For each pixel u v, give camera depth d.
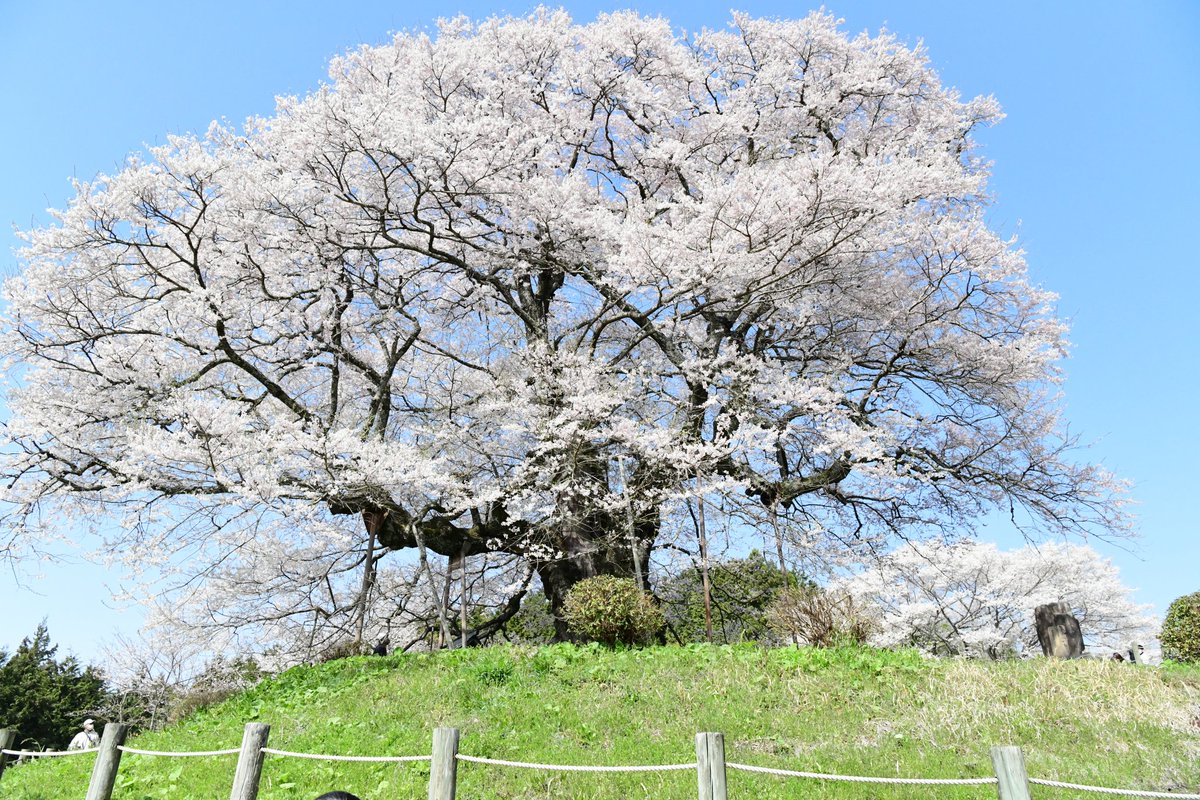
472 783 6.38
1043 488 14.70
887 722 7.41
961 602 22.72
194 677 16.95
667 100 16.77
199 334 13.85
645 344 16.98
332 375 14.89
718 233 12.96
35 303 12.39
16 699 28.14
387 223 14.09
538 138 13.83
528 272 15.33
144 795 6.73
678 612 17.00
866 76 16.83
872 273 15.01
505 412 15.21
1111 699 7.66
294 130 13.62
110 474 12.01
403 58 16.48
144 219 12.31
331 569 16.44
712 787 4.41
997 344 14.44
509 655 9.96
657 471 13.52
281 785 6.61
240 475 11.74
